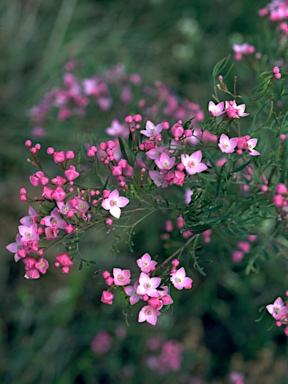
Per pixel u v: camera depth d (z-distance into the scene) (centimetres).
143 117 61
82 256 71
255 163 43
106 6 97
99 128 67
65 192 38
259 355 69
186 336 71
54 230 36
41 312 73
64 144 72
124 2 97
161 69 90
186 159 36
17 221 76
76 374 71
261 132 48
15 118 81
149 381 71
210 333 73
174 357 71
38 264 36
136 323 72
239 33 90
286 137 39
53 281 73
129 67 75
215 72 39
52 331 72
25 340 71
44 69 87
